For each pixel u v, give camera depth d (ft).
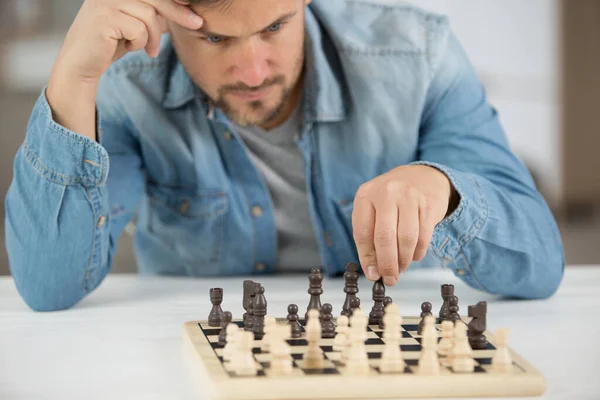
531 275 6.79
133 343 5.55
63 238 6.68
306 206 8.04
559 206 18.80
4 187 17.60
